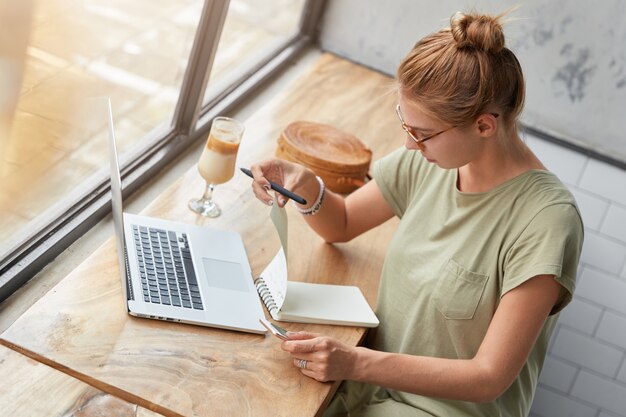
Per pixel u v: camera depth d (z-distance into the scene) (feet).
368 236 8.16
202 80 8.73
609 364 11.89
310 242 7.77
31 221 6.98
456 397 6.21
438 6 11.62
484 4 11.39
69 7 6.54
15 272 6.71
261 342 6.27
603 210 11.59
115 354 5.72
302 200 7.13
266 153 8.95
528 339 6.22
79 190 7.51
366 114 10.56
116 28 7.31
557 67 11.30
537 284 6.19
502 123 6.32
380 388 7.09
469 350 6.73
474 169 6.68
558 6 11.02
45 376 5.43
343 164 8.61
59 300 6.01
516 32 11.30
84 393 5.40
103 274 6.37
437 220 6.98
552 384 12.11
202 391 5.65
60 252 7.22
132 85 7.93
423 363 6.23
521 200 6.45
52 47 6.52
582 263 11.74
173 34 8.15
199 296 6.41
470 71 5.99
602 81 11.17
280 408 5.73
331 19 12.17
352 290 7.22
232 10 9.73
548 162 11.64
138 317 6.08
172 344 5.96
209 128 9.49
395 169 7.48
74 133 7.16
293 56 11.70
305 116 10.06
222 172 7.42
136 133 8.38
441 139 6.23
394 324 7.09
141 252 6.63
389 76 11.96
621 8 10.78
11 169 6.56
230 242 7.21
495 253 6.50
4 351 5.53
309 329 6.63
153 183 8.46
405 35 11.91
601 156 11.43
